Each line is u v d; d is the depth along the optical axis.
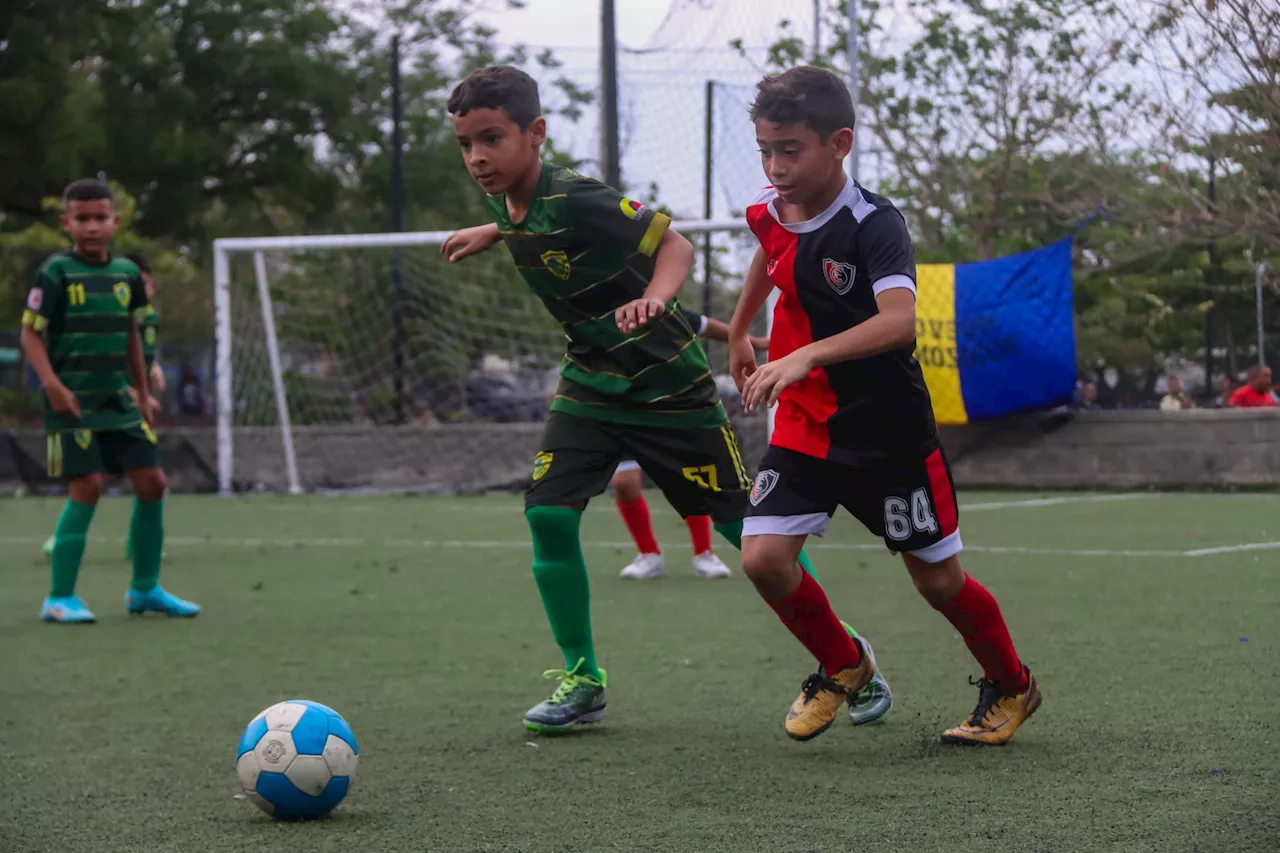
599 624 11.48
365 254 35.66
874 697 7.25
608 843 5.25
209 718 8.00
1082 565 15.05
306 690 8.82
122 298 12.26
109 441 12.28
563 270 7.58
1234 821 5.32
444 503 27.48
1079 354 36.78
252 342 33.38
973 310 27.52
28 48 47.53
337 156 60.00
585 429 7.78
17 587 15.13
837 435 6.45
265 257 34.28
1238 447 27.20
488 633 11.23
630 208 7.41
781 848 5.12
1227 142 10.86
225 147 58.50
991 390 27.56
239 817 5.79
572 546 7.54
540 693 8.64
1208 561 15.24
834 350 5.86
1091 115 27.69
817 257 6.36
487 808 5.84
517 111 7.39
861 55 34.44
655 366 7.64
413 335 34.53
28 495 31.86
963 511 22.69
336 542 19.66
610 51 28.34
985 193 35.72
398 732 7.48
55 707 8.36
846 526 21.47
